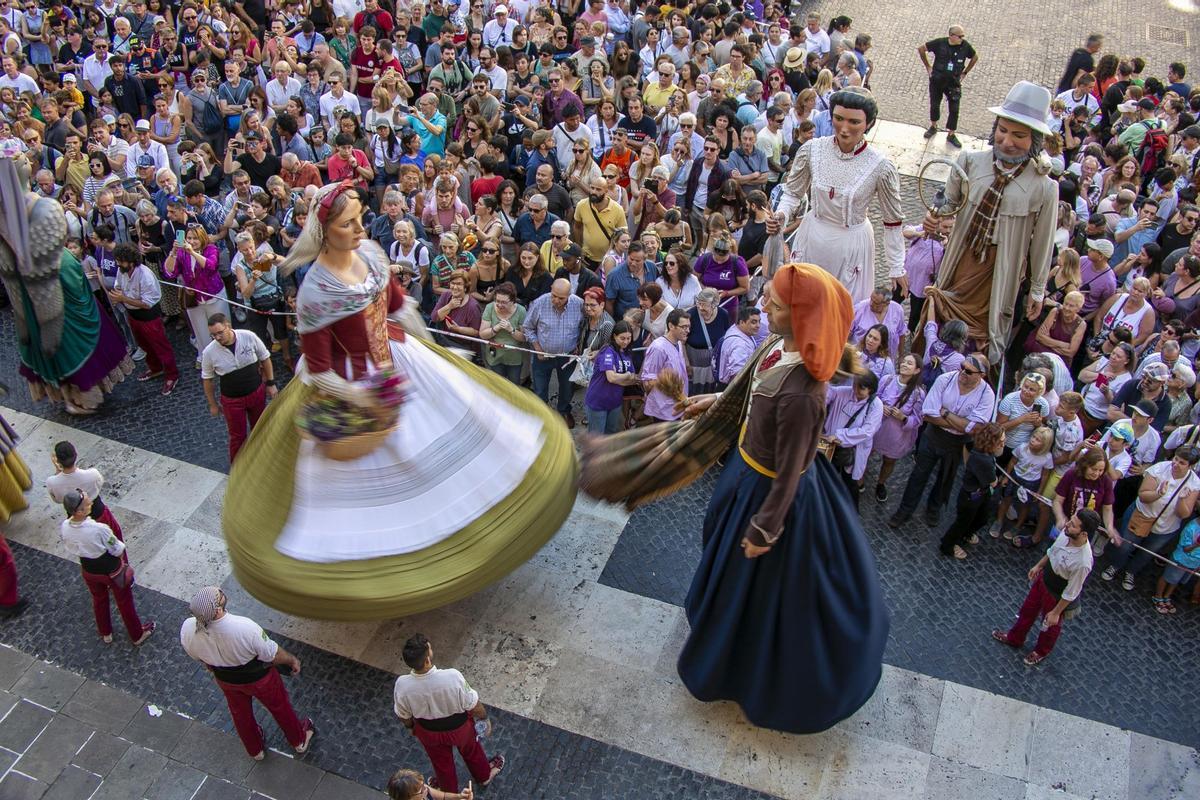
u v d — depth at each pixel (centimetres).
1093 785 701
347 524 656
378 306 623
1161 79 1819
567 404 1013
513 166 1324
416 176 1150
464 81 1505
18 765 721
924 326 995
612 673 766
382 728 737
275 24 1585
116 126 1366
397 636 794
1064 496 820
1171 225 1163
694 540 877
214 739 736
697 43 1507
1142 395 888
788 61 1530
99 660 790
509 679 761
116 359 1027
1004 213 916
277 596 649
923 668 775
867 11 2039
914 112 1664
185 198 1114
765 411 541
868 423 838
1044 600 742
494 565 663
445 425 678
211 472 957
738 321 927
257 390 920
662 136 1364
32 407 1036
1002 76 1798
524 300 1034
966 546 879
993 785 699
